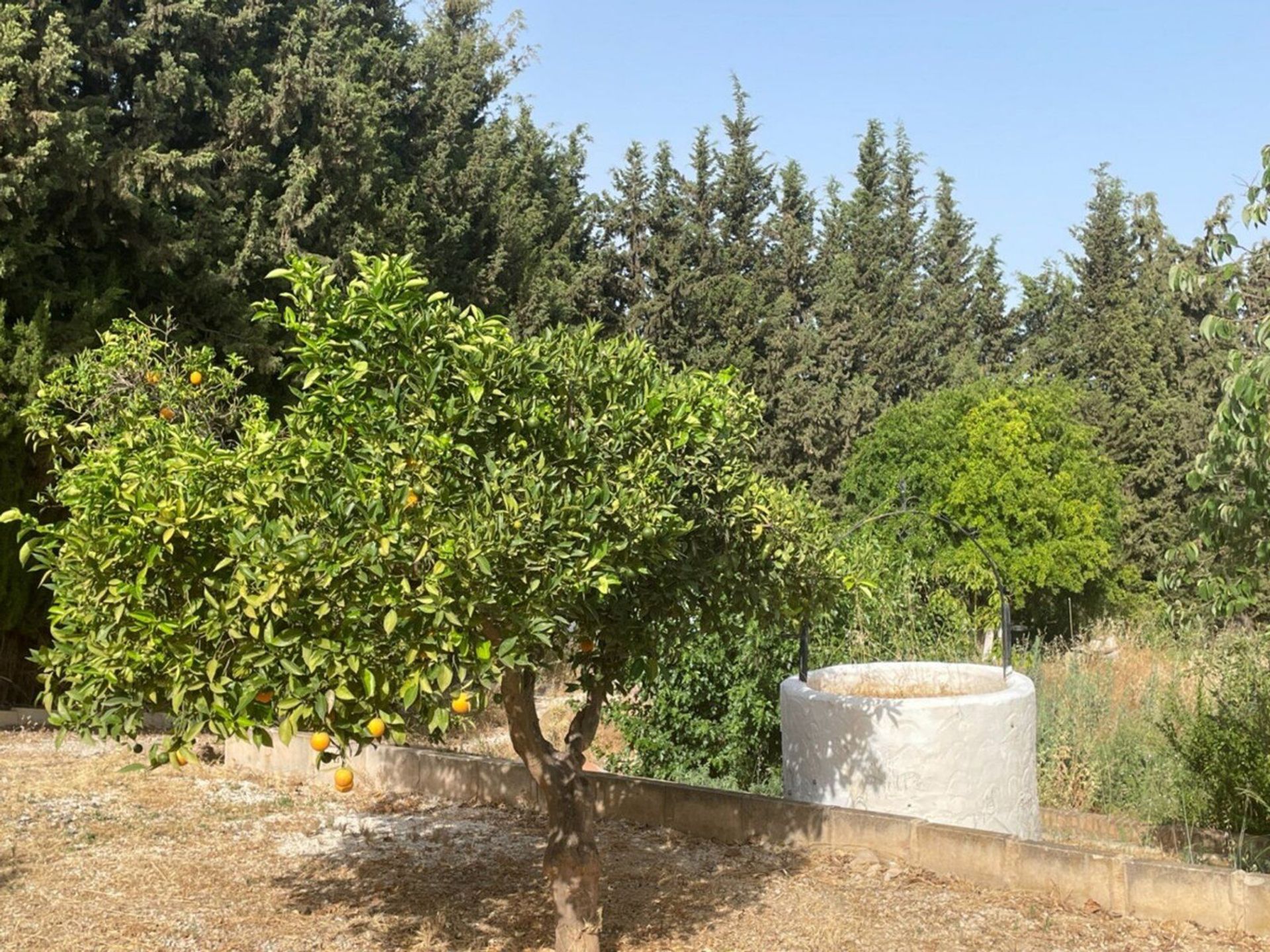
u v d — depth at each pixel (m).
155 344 8.31
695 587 4.91
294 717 3.61
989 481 20.36
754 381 27.56
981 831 5.84
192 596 4.02
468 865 6.19
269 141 15.16
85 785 7.91
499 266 20.58
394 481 3.75
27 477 11.38
